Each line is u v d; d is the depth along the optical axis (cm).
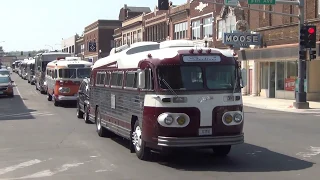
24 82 6906
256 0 2623
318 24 3098
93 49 9225
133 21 7200
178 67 1018
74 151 1241
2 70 4262
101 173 958
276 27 3578
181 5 5378
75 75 2831
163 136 1000
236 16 4122
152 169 997
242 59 4012
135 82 1137
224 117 1020
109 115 1402
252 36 3797
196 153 1196
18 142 1413
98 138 1495
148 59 1055
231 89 1035
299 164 1038
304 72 2717
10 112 2486
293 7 3375
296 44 3259
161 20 5988
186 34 5297
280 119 2106
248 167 1009
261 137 1484
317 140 1416
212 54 1045
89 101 1775
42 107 2812
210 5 4675
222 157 1138
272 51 3525
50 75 3222
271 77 3778
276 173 943
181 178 905
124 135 1245
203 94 1010
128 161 1091
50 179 908
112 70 1381
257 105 3009
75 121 2027
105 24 9200
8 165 1055
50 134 1596
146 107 1043
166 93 1000
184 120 998
